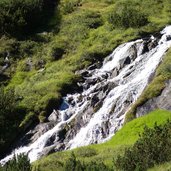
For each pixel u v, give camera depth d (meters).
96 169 22.80
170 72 38.19
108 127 37.22
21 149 38.81
